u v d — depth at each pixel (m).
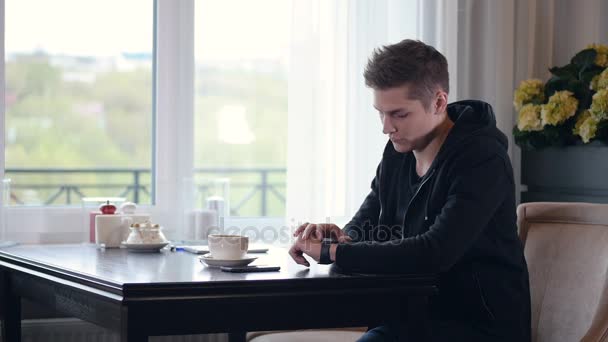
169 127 2.98
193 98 2.94
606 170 2.75
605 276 2.02
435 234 1.79
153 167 3.02
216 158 2.98
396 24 3.02
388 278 1.71
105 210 2.41
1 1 2.77
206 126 2.97
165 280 1.57
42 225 2.83
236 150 2.99
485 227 1.92
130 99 3.01
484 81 3.15
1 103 2.74
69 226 2.87
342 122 2.94
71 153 2.98
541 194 3.03
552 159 2.95
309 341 2.26
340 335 2.33
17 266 2.07
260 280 1.60
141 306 1.51
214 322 1.58
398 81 1.86
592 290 2.07
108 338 2.81
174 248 2.26
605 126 2.71
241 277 1.64
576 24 3.23
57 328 2.75
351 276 1.68
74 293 1.76
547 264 2.21
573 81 2.87
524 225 2.31
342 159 2.94
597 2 3.22
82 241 2.75
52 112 2.95
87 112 2.99
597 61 2.88
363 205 2.25
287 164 2.91
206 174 2.97
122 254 2.15
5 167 2.88
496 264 1.92
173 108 2.97
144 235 2.22
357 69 2.97
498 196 1.87
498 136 1.95
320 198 2.92
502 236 1.93
